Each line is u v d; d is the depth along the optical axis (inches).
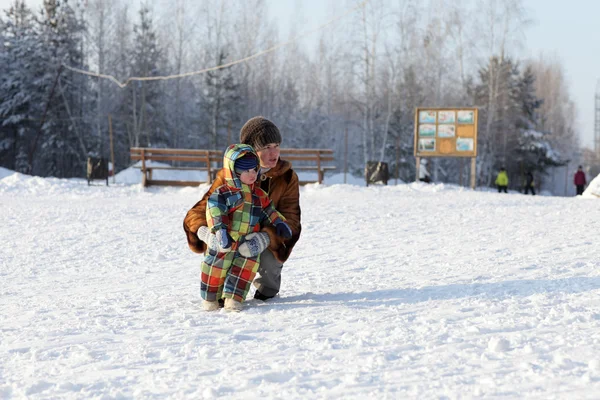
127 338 128.3
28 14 2106.3
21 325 147.9
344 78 2011.6
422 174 1103.0
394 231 351.3
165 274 244.5
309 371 97.3
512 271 193.9
